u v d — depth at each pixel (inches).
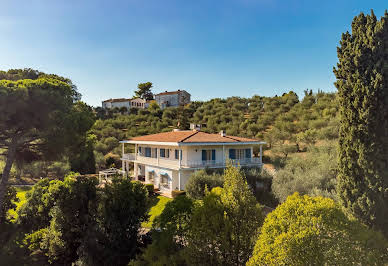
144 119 2706.7
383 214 310.7
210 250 327.3
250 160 1159.0
